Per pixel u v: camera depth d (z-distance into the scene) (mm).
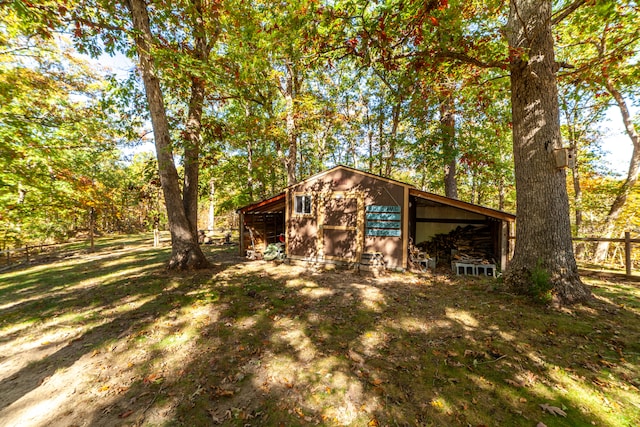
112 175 28016
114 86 7172
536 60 5145
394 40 5184
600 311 4637
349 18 4699
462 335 4148
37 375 3482
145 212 35625
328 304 5715
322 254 9891
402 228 8688
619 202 11078
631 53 5602
